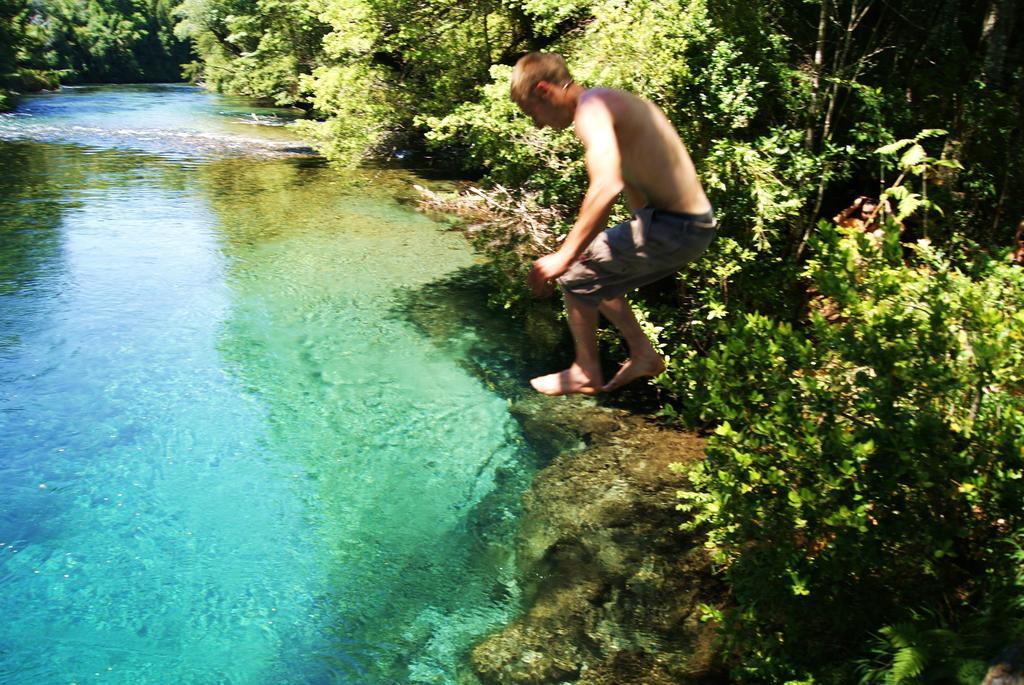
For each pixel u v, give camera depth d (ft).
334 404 30.09
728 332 16.31
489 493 24.95
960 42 32.91
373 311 39.09
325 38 63.72
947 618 14.84
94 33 212.84
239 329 36.40
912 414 14.37
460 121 42.70
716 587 20.24
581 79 28.45
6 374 30.91
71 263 44.78
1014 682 11.62
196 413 28.94
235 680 17.28
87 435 27.04
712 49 28.45
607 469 25.90
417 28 59.72
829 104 29.86
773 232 26.43
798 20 33.55
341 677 17.56
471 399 30.96
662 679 17.35
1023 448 13.79
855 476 14.08
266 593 20.16
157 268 44.47
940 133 25.68
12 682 16.87
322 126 67.36
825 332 15.17
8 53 159.33
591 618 19.39
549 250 34.40
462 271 45.32
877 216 29.30
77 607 19.29
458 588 20.71
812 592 15.28
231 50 166.30
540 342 36.14
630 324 10.16
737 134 30.60
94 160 77.97
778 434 14.83
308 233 52.65
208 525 22.79
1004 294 17.24
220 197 63.00
